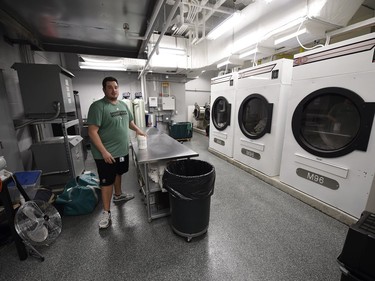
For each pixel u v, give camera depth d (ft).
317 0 6.70
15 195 5.71
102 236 5.79
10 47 8.19
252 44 10.42
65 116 7.92
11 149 7.32
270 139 9.09
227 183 9.37
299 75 7.29
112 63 14.94
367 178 5.57
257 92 9.61
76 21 7.00
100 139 5.94
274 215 6.75
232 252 5.11
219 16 12.70
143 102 16.72
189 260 4.87
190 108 26.68
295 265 4.70
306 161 7.34
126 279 4.37
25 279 4.38
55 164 8.40
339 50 5.92
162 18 11.51
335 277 4.38
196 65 15.81
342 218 6.25
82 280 4.35
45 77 7.38
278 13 8.42
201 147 16.78
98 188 7.97
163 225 6.31
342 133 6.65
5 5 5.79
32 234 4.98
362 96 5.49
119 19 6.84
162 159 5.97
